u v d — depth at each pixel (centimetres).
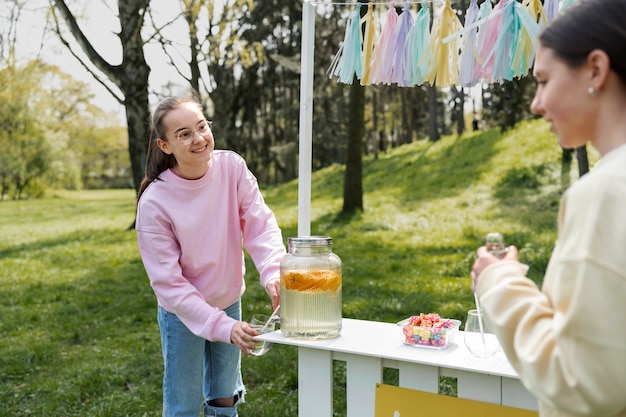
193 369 229
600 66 97
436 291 651
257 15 1353
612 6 98
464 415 166
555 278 99
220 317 206
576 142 106
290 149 1348
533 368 97
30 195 1752
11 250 1082
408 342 179
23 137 1716
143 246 220
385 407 177
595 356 90
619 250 90
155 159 223
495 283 107
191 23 1163
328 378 186
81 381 422
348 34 206
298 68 1214
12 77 1483
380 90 1425
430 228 1000
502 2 185
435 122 1328
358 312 575
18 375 447
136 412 365
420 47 199
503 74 188
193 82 1188
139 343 523
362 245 943
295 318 187
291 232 1077
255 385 401
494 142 1195
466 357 168
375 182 1264
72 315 639
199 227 220
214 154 231
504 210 1016
